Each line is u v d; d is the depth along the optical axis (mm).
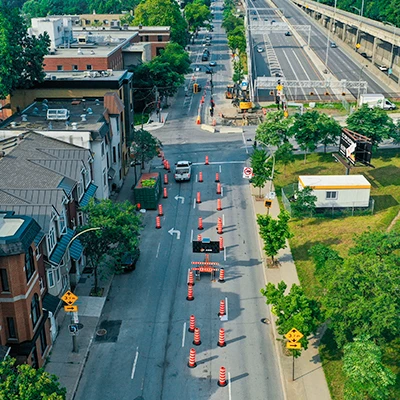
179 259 50531
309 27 172875
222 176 71625
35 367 35031
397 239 40719
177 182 69562
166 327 40562
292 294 35062
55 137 54812
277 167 72250
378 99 99688
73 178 47688
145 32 142500
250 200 63781
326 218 58062
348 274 33688
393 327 31609
